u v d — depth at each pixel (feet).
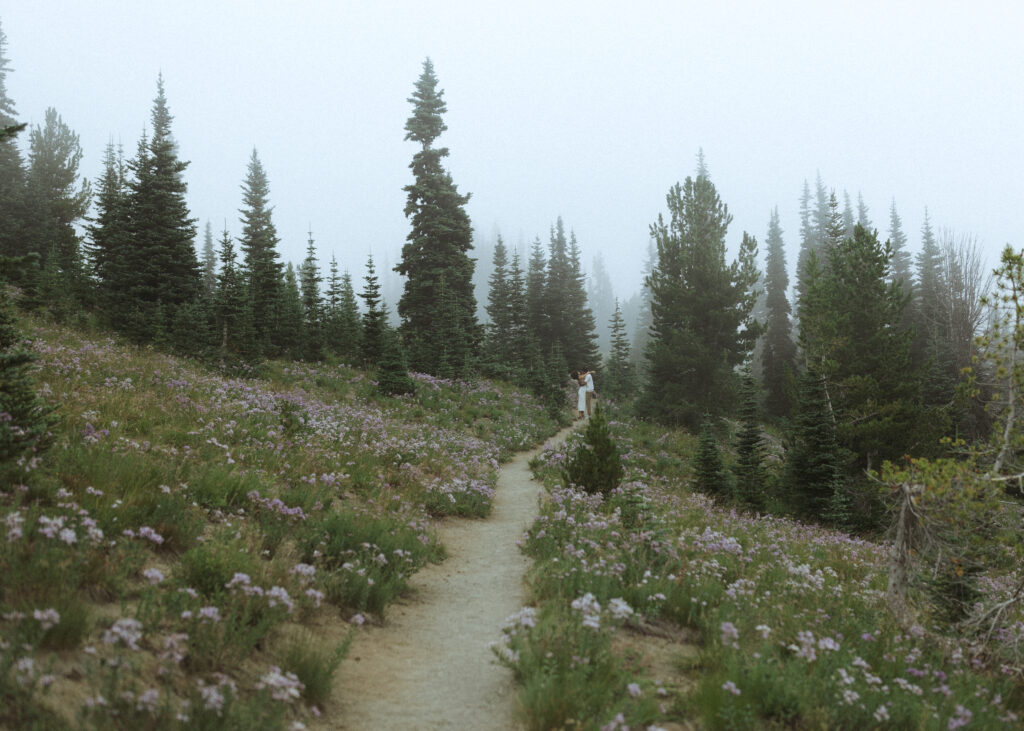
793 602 23.17
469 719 13.93
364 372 88.99
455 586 25.02
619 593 21.07
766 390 178.91
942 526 21.66
